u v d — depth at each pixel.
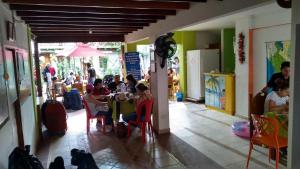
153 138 4.66
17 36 3.33
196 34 8.41
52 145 4.46
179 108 7.27
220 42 8.27
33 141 3.97
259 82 5.54
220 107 6.67
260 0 2.44
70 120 6.20
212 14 3.11
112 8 3.62
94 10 3.56
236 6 2.72
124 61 7.84
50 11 3.39
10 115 2.50
